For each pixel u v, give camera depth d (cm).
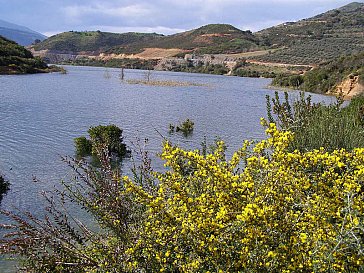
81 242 476
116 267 397
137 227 420
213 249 335
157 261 365
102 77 7575
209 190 374
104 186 462
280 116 819
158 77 8438
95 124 2450
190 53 14650
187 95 4734
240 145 1980
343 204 375
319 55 11412
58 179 1281
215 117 3027
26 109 2931
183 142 2034
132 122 2605
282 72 10169
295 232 341
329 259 322
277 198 352
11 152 1652
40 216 948
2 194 1126
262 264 326
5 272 637
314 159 389
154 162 1516
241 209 345
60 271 438
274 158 382
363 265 332
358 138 721
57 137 2000
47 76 6988
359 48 11431
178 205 368
